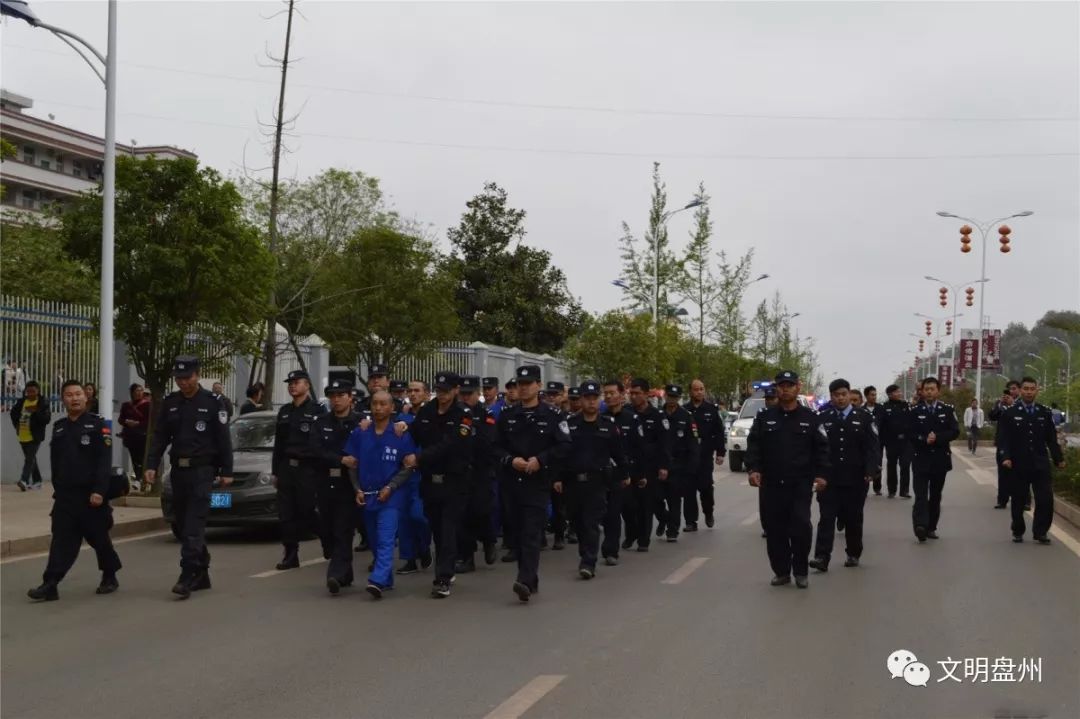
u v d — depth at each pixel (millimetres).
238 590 10727
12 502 17750
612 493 12539
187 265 17516
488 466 11023
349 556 10617
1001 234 30250
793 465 10570
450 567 10312
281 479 12164
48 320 21078
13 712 6480
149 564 12656
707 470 16125
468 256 52219
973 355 53906
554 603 9914
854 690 6816
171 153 67125
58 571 10234
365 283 24328
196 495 10461
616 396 13531
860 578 11219
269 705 6547
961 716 6316
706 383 47156
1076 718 6305
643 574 11672
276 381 26422
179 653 7934
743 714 6305
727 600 9969
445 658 7699
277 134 21578
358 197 37594
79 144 65625
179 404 10555
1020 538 14266
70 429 10312
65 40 16344
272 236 21359
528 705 6465
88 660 7750
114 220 17266
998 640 8203
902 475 21641
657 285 42594
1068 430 44125
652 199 43469
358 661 7637
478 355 32156
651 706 6453
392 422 10469
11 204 63344
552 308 52125
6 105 68312
